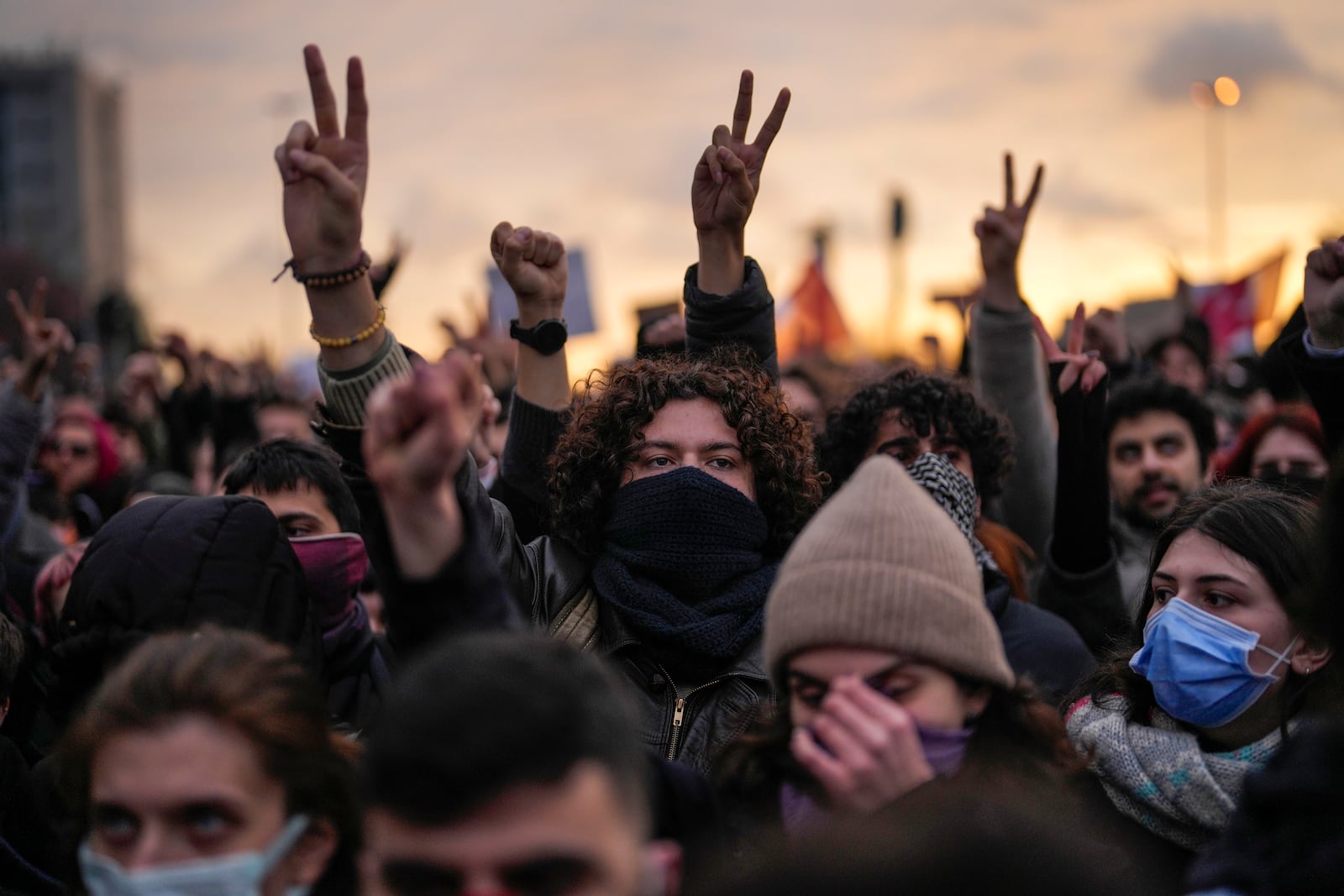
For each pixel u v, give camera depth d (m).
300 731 1.96
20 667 3.39
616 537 3.14
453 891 1.43
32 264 55.84
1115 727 2.78
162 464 8.62
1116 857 1.99
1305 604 2.00
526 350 3.56
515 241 3.54
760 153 3.59
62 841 2.12
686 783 2.11
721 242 3.59
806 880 1.15
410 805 1.41
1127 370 5.98
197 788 1.88
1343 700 1.89
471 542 1.96
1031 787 1.96
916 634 1.94
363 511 2.39
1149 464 4.94
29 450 4.71
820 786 1.99
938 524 2.03
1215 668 2.66
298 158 2.38
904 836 1.17
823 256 14.15
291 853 1.97
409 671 1.56
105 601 2.54
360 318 2.43
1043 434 4.61
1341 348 3.07
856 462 4.07
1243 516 2.74
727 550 3.08
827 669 1.97
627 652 3.05
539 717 1.44
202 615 2.52
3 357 6.42
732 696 2.96
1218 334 10.37
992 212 4.54
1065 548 3.90
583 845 1.44
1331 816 1.71
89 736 1.93
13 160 117.69
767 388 3.35
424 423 1.83
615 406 3.26
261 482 3.51
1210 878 1.78
